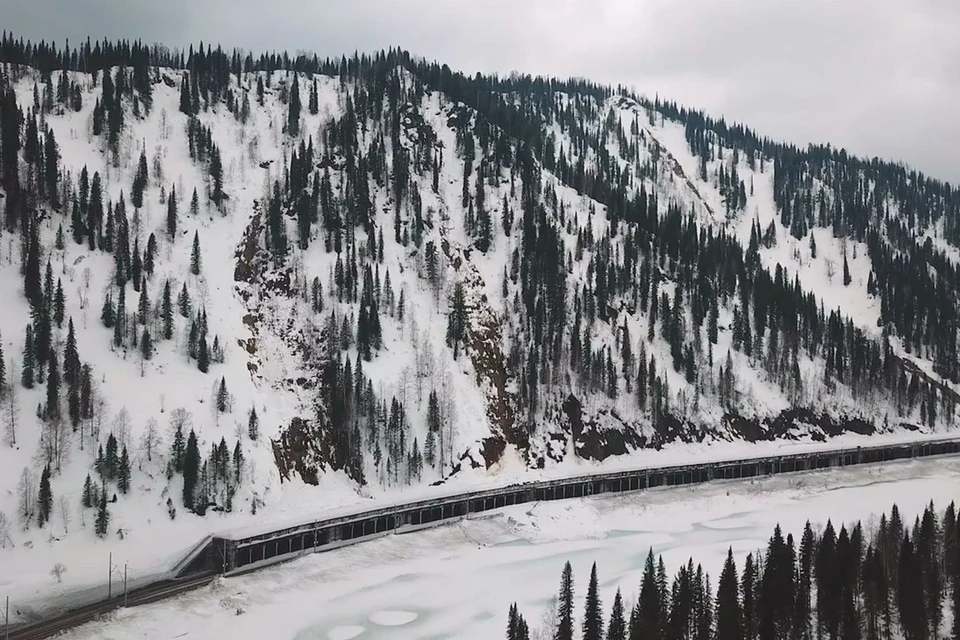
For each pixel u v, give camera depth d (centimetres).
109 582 9681
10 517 10938
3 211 15725
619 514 15475
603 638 8662
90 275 15375
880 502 17038
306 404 15688
